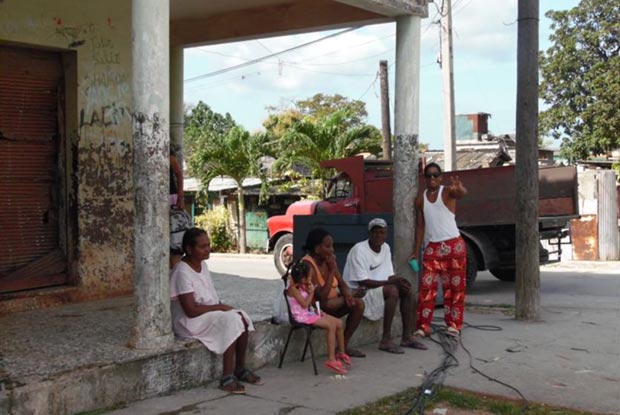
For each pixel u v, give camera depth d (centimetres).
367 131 2253
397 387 579
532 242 905
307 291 631
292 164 2347
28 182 785
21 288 770
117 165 841
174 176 776
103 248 827
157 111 550
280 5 992
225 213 2730
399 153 809
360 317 666
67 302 789
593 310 1007
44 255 797
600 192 1800
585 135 2466
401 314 734
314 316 625
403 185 807
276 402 533
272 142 2467
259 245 2703
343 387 577
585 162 2441
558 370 638
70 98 805
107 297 830
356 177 1424
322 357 688
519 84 901
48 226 804
